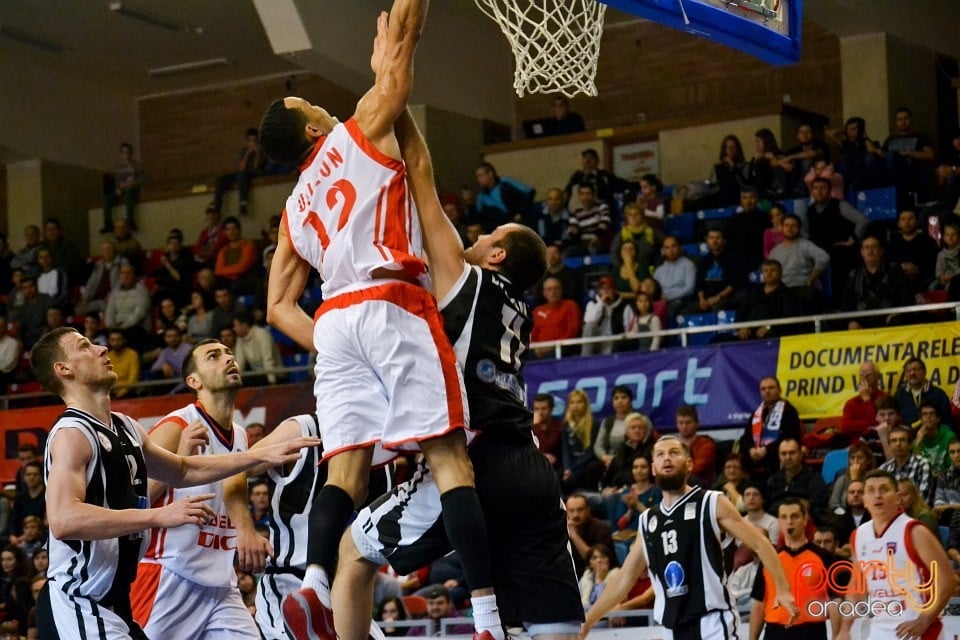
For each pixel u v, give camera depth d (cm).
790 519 817
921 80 1747
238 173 2014
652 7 621
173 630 682
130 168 2134
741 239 1449
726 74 1956
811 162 1561
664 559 754
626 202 1630
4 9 1867
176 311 1806
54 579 569
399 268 435
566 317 1416
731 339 1346
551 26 721
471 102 1917
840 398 1228
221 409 710
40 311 1833
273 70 2205
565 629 478
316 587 416
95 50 2064
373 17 1683
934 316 1284
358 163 439
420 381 431
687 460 759
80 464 553
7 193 2161
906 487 924
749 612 934
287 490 679
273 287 481
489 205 1695
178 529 676
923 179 1528
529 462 471
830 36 1883
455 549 427
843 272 1409
